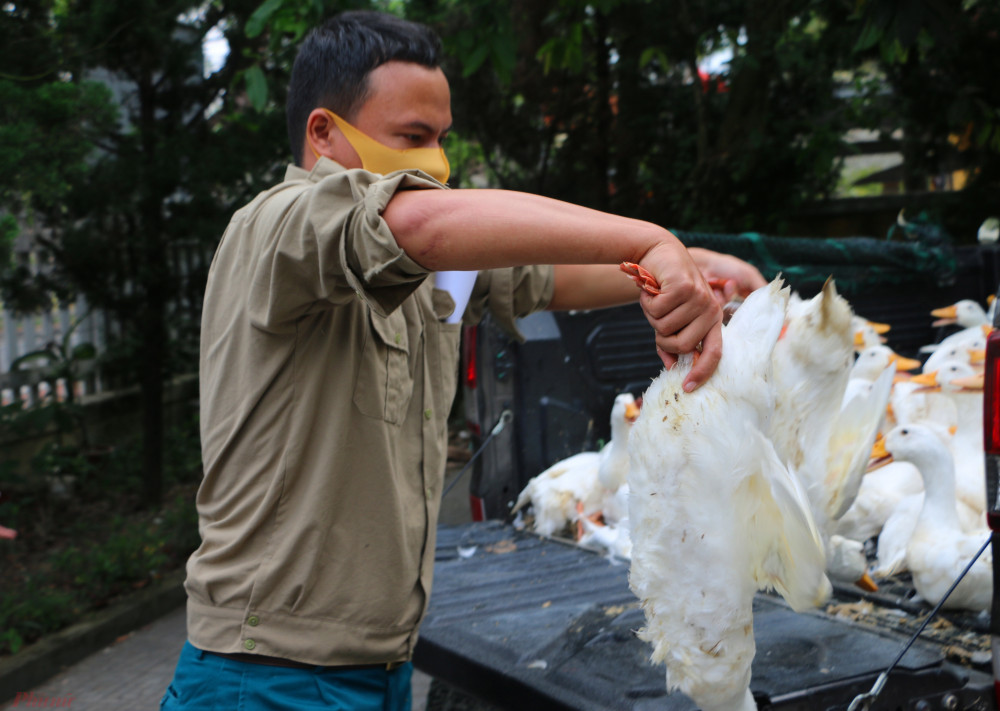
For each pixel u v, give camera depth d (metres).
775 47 7.56
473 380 3.82
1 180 4.74
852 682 1.77
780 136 8.21
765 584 1.50
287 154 6.62
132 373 7.29
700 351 1.45
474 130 9.42
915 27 4.72
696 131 9.18
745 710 1.50
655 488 1.44
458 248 1.28
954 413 3.40
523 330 3.76
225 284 1.68
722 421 1.41
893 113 8.55
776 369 1.79
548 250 1.28
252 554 1.62
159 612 5.53
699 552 1.41
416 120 1.71
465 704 2.57
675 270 1.30
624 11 8.41
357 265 1.34
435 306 1.89
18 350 7.26
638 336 3.95
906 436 2.42
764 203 8.45
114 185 6.20
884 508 2.88
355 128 1.72
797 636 2.05
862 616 2.29
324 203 1.38
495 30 5.57
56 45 5.66
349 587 1.63
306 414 1.59
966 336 3.78
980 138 7.49
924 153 8.93
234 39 6.56
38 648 4.70
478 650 2.16
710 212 8.23
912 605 2.34
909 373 4.37
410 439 1.79
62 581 5.51
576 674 1.96
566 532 3.42
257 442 1.62
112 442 8.04
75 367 7.26
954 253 4.45
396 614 1.69
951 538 2.31
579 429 3.85
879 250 3.87
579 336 3.85
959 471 2.98
